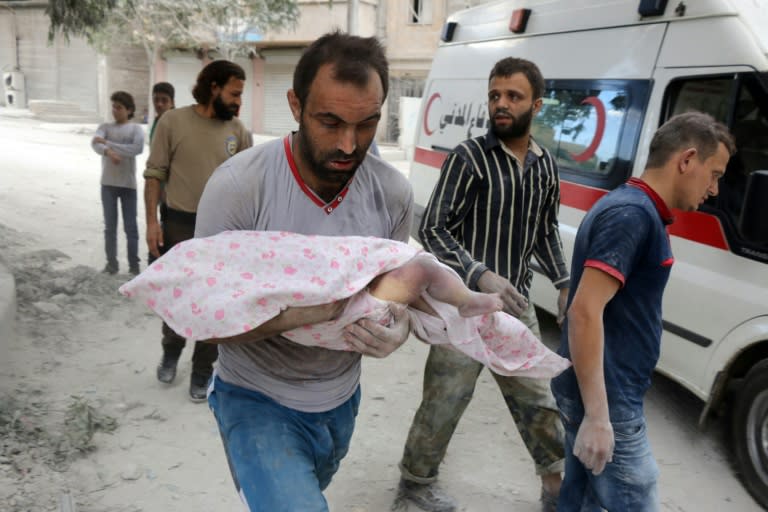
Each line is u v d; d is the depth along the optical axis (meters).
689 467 3.86
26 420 3.70
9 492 3.06
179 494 3.23
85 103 31.83
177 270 1.69
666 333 4.09
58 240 7.84
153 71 23.08
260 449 1.86
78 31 7.18
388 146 24.14
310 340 1.83
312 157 1.73
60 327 5.18
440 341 2.02
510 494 3.46
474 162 2.93
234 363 1.99
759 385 3.50
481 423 4.27
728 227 3.72
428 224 2.92
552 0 5.29
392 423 4.15
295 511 1.75
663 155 2.22
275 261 1.70
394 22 24.97
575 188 4.93
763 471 3.49
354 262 1.74
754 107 3.63
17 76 32.25
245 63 28.53
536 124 5.41
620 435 2.27
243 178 1.80
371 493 3.38
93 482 3.26
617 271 2.10
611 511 2.34
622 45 4.57
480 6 6.41
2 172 12.50
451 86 6.64
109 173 6.42
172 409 4.07
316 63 1.64
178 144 4.18
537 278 5.37
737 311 3.64
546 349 2.07
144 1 20.28
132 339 5.15
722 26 3.85
